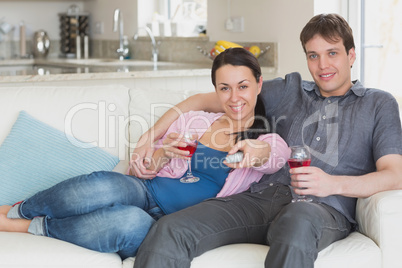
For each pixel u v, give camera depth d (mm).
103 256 1805
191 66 4145
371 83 3482
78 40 5699
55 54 6078
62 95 2453
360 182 1863
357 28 3414
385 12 3387
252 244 1893
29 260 1776
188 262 1747
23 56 5777
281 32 3625
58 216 1938
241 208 1954
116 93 2516
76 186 1924
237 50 2100
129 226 1812
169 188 2139
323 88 2100
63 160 2262
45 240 1871
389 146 1941
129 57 5238
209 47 4324
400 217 1812
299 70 3514
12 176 2189
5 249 1799
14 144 2256
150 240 1765
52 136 2311
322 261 1770
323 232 1763
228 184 2086
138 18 5008
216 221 1850
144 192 2129
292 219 1701
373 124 2012
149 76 3635
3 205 2115
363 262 1797
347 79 2098
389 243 1822
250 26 3895
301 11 3445
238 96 2086
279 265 1646
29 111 2387
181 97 2504
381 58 3420
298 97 2215
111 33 5500
